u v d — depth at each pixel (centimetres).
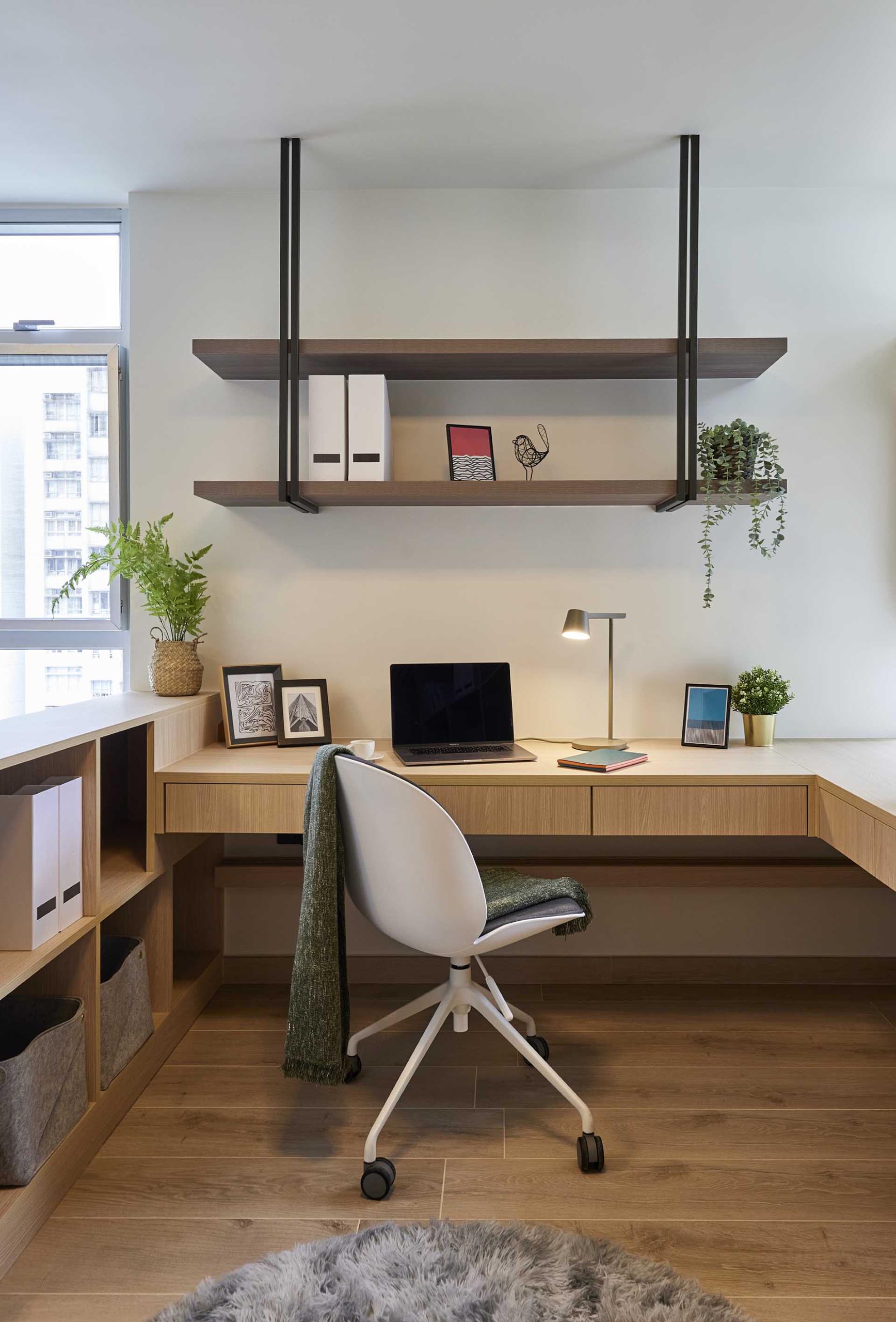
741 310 278
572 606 282
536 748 266
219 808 225
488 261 278
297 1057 185
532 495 249
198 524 283
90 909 187
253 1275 152
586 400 279
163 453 283
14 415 291
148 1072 219
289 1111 207
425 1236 161
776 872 271
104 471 290
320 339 263
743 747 265
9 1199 160
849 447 279
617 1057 233
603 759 234
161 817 225
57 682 294
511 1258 156
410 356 251
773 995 274
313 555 282
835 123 238
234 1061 231
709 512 277
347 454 253
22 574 293
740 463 246
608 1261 156
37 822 167
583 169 263
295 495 249
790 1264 157
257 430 281
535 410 279
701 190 277
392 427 279
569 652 282
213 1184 180
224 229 279
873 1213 171
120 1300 150
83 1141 183
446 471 279
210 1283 150
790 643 281
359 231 277
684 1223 168
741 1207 173
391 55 208
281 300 247
